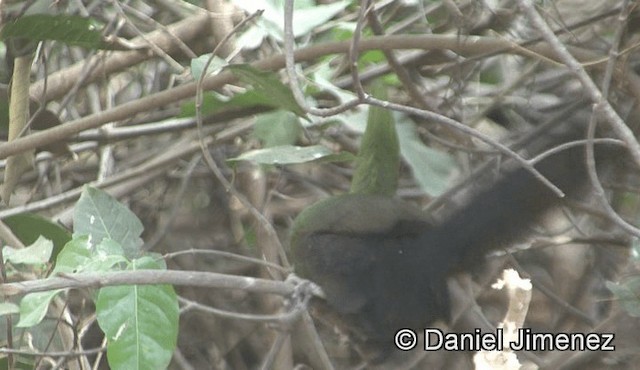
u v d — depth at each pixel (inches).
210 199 465.7
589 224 380.2
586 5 353.1
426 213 279.7
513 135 343.3
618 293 324.2
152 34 388.8
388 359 325.4
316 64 390.0
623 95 319.3
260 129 337.4
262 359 453.4
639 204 357.7
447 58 362.9
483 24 340.2
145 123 417.1
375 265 272.1
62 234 338.6
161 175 436.5
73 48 429.4
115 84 441.1
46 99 364.5
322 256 275.0
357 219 275.6
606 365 365.1
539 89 362.9
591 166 236.7
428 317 272.5
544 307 406.6
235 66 295.1
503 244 256.7
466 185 314.5
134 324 254.1
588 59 311.6
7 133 373.1
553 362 365.7
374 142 295.7
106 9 407.8
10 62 351.9
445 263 264.1
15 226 339.3
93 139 382.0
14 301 309.9
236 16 377.7
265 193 399.2
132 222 303.6
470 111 380.2
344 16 398.6
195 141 398.6
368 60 362.6
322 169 440.5
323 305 283.3
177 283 248.4
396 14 384.2
